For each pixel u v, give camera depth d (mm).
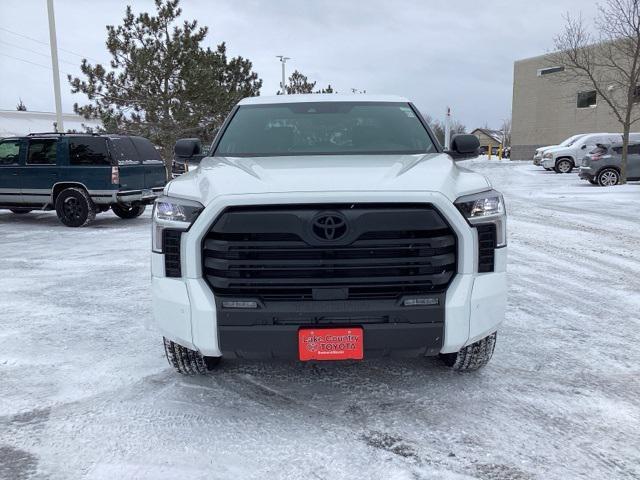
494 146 96750
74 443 2764
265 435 2814
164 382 3475
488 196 2971
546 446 2699
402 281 2785
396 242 2752
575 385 3383
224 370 3645
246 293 2816
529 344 4090
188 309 2867
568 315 4828
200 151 4504
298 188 2781
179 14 20953
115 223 11922
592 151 19281
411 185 2826
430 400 3188
